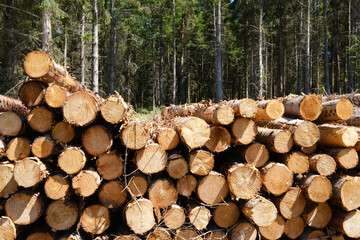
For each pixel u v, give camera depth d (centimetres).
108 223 296
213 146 315
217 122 312
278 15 2064
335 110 340
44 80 294
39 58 287
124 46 2066
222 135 317
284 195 321
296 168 322
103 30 1891
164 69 3047
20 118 300
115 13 1580
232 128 314
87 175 278
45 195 296
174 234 307
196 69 3130
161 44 2303
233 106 325
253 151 324
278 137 316
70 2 1118
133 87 2978
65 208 287
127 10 1633
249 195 306
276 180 313
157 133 323
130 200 300
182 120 335
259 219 301
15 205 278
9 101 364
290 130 325
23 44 1031
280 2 1872
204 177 312
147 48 2859
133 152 316
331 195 322
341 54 2158
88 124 284
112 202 298
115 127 312
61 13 925
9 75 1041
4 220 274
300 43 1802
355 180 321
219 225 319
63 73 332
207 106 364
